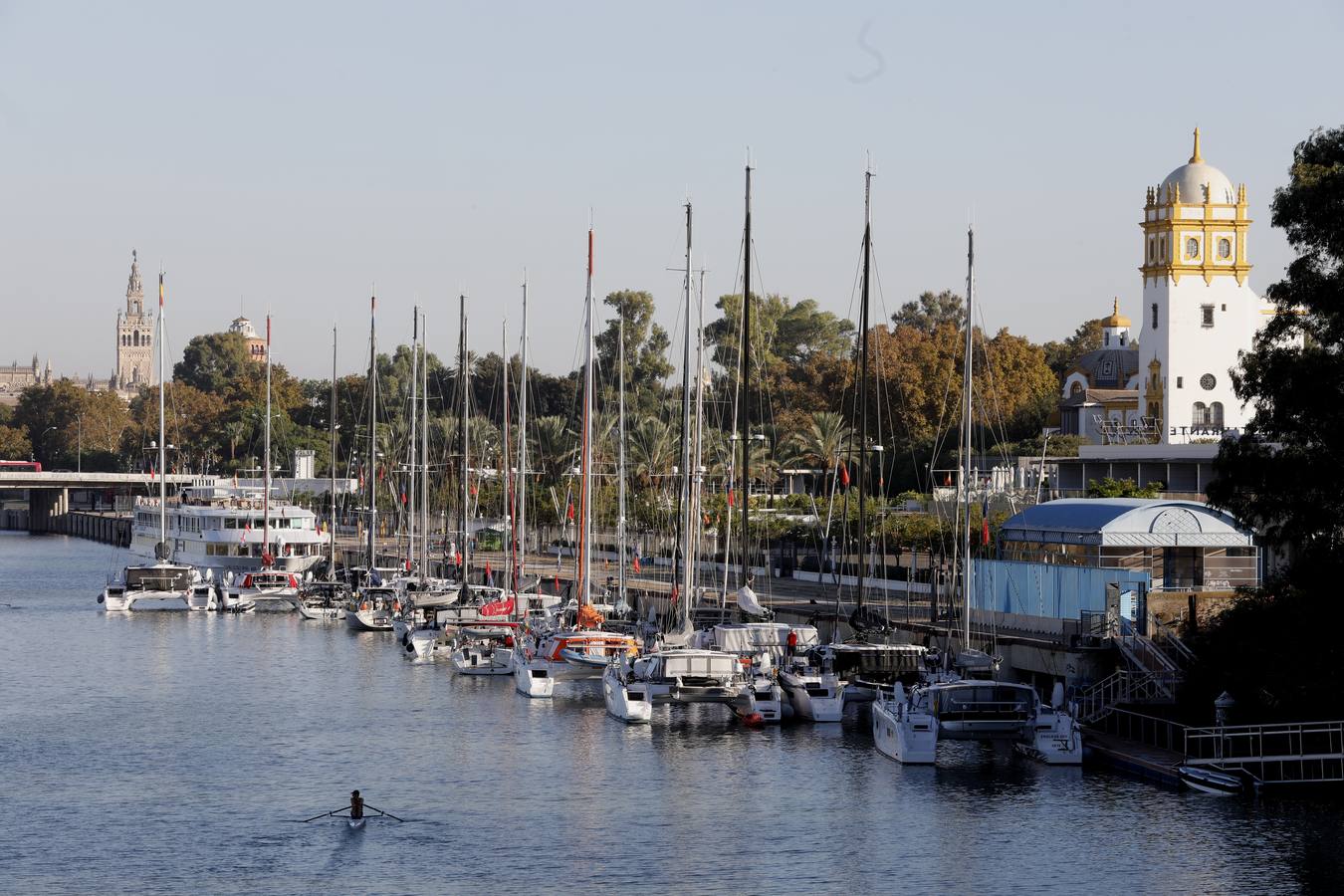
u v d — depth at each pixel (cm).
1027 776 7500
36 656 12262
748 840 6494
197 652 12450
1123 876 5975
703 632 9888
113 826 6775
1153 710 8031
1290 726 7138
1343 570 7662
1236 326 17588
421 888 5925
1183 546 9688
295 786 7475
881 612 11144
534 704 9688
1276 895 5756
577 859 6262
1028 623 9675
